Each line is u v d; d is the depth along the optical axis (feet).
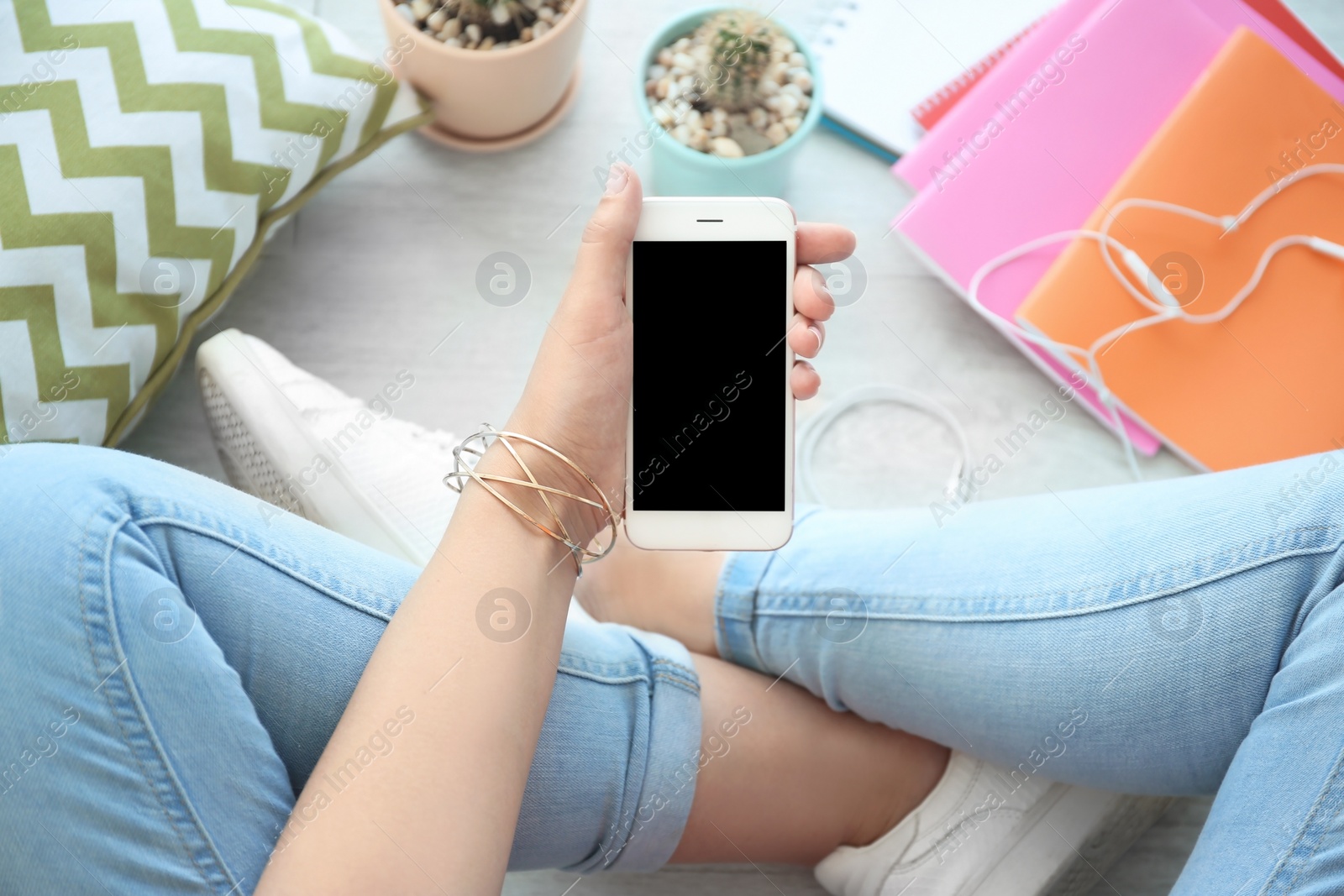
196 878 1.71
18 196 2.57
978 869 2.51
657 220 2.26
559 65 3.13
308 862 1.56
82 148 2.64
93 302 2.65
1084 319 3.15
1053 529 2.24
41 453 1.91
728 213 2.26
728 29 2.97
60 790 1.68
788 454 2.29
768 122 3.08
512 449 1.94
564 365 2.07
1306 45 3.28
